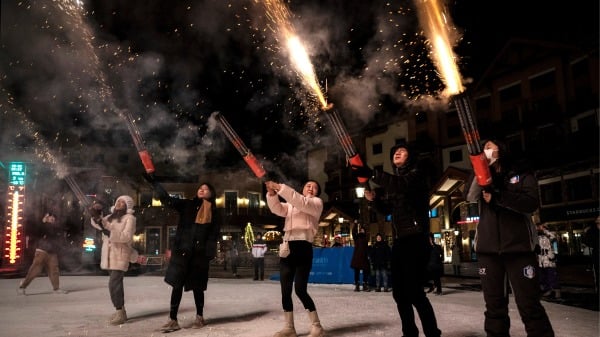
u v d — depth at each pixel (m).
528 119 33.22
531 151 31.61
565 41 31.23
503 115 35.66
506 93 35.66
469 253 35.69
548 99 32.88
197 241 5.66
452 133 39.75
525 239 3.55
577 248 29.48
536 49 33.50
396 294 4.12
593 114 29.59
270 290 10.81
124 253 6.02
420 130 41.59
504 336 3.66
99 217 6.07
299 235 4.90
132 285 11.98
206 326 5.69
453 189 33.25
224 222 45.19
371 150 45.31
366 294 10.65
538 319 3.50
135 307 7.58
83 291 10.41
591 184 28.42
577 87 31.09
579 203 29.05
